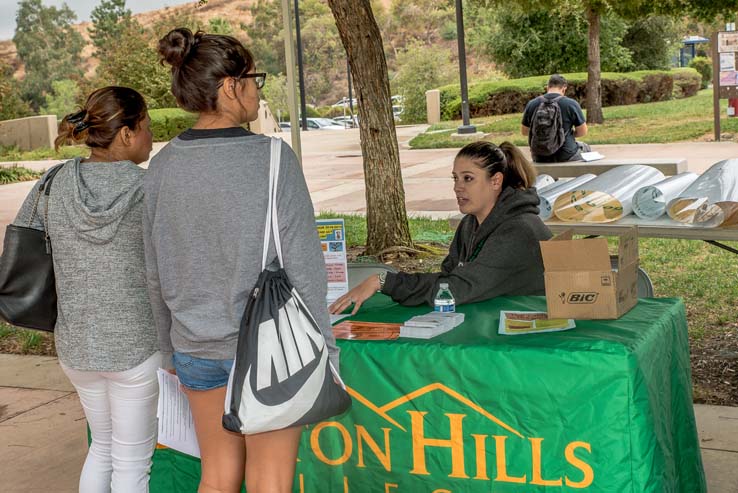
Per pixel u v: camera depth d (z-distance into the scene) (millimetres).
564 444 2387
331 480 2719
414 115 34719
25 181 18938
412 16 80125
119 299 2467
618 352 2309
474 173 3193
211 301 2109
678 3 18922
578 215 4402
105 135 2514
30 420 4664
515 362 2408
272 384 2008
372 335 2664
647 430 2322
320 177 16453
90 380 2566
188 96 2107
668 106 25797
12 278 2520
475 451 2504
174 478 3000
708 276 6734
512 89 28344
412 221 9992
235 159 2066
